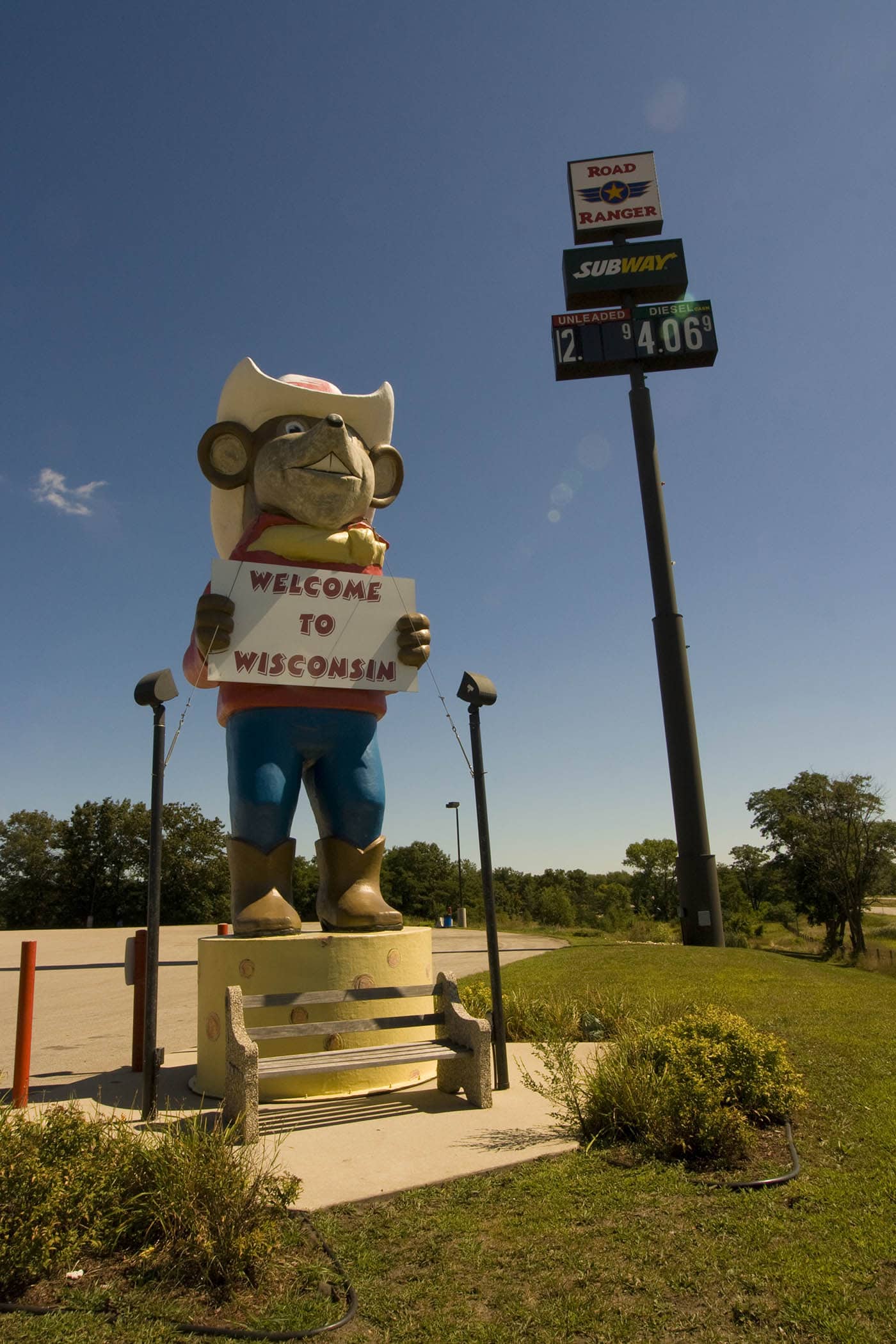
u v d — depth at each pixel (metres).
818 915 31.03
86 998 13.38
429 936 6.95
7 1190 3.41
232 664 6.66
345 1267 3.41
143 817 48.66
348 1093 6.00
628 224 23.69
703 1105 4.76
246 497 7.68
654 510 21.61
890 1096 5.75
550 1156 4.63
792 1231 3.69
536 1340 2.91
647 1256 3.47
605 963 14.26
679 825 19.92
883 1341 2.86
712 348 21.98
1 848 53.97
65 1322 3.02
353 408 7.84
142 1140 4.07
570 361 22.08
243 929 6.52
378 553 7.52
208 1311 3.14
